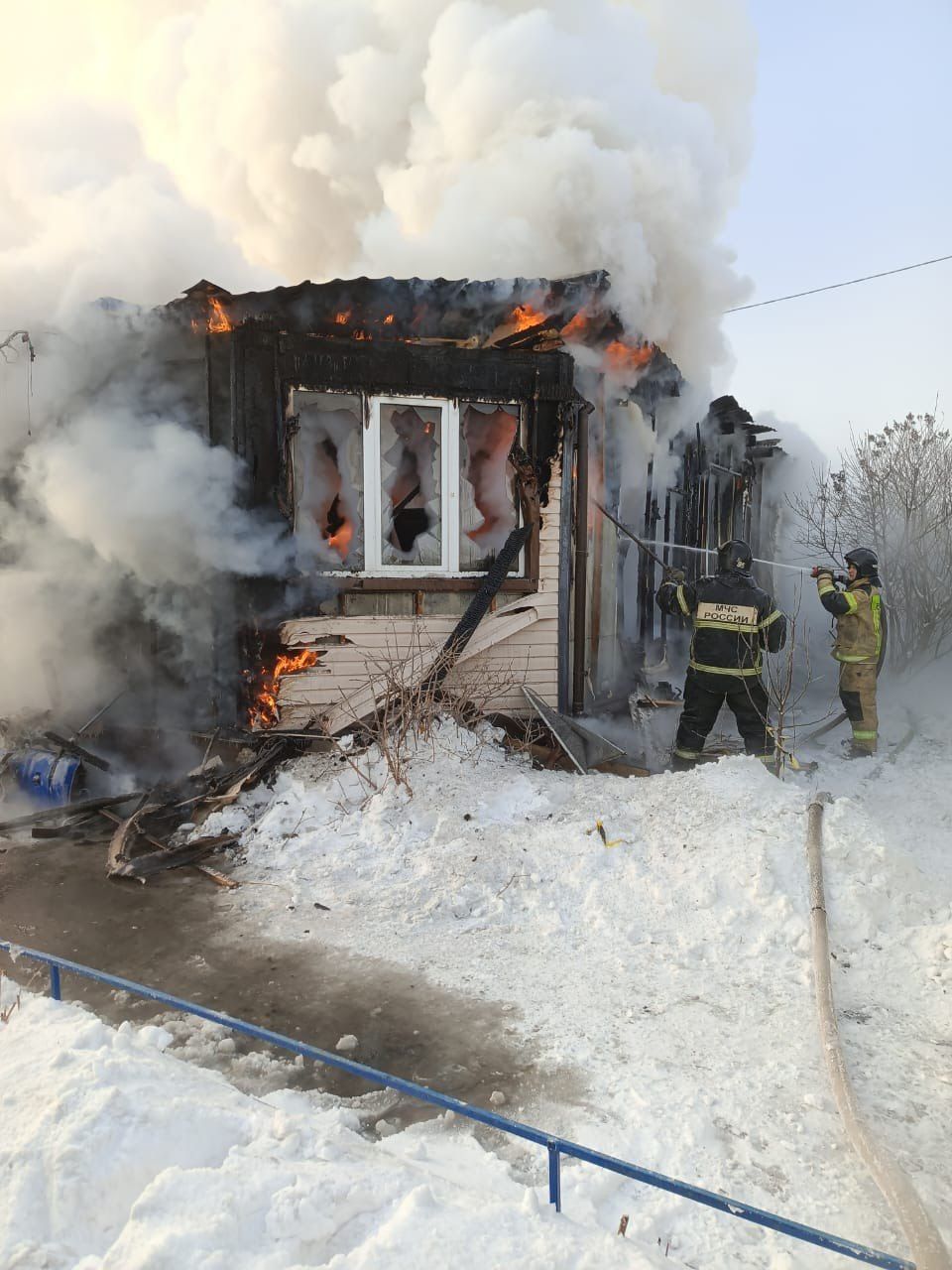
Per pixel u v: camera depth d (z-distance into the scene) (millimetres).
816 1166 2621
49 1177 2148
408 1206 2115
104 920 4426
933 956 3779
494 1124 2287
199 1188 2100
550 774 6180
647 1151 2686
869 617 7137
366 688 6539
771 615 6383
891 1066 3119
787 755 6469
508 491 7047
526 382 6879
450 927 4285
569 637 7289
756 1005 3537
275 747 6203
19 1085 2508
